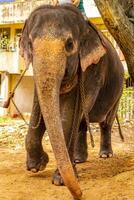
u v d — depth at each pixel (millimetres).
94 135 14609
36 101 7090
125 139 14109
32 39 6289
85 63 6742
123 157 10180
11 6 29859
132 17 8844
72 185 5438
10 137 14586
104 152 10055
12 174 7930
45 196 6375
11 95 7109
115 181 7078
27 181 7309
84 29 6754
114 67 8406
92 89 7418
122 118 18781
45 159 7520
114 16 8125
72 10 6742
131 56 8352
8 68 30562
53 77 5992
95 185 6898
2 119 25078
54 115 5789
